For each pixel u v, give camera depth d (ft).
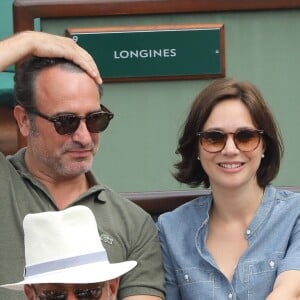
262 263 33.01
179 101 39.09
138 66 38.91
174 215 34.83
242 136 32.65
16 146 43.98
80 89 33.17
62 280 27.14
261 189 34.24
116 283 29.12
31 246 28.17
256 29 38.91
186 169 34.55
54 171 33.68
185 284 33.73
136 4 38.60
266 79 39.09
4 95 43.60
